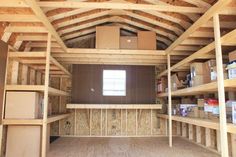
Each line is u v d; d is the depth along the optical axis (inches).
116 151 144.9
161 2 129.9
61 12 142.7
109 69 223.1
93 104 205.0
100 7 126.5
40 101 138.6
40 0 122.4
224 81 93.7
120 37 185.9
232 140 130.6
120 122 221.6
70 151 144.1
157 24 170.2
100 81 220.8
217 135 148.9
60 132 216.2
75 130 217.0
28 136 125.1
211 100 128.8
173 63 207.8
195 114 151.0
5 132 128.3
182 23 159.6
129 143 176.4
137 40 186.4
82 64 222.2
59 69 183.3
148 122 224.1
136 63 217.5
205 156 133.3
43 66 168.9
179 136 215.3
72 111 220.1
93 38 220.1
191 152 143.9
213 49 110.0
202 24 111.0
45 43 157.4
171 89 191.2
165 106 221.5
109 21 189.0
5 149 125.5
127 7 127.5
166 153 140.3
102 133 218.5
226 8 93.0
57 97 221.0
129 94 220.5
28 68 167.0
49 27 123.0
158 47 220.1
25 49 159.0
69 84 222.7
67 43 216.8
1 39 124.2
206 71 132.6
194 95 183.5
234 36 86.2
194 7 131.3
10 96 125.2
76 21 161.6
